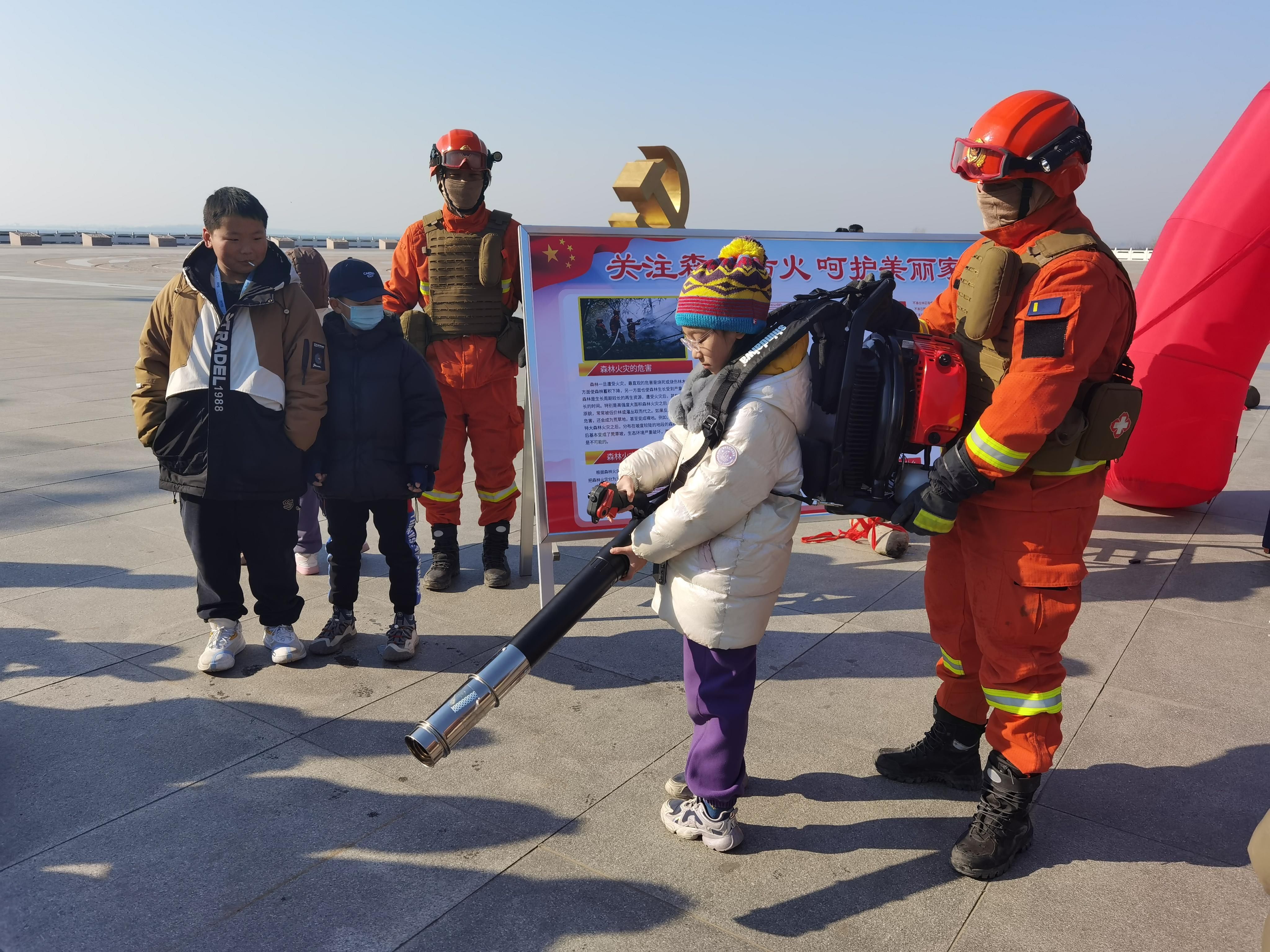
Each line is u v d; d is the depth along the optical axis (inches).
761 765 115.4
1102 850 99.0
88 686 130.6
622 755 116.3
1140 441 219.3
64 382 386.3
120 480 238.7
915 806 107.0
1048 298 82.9
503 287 171.0
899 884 93.0
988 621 94.3
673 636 154.0
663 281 158.1
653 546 89.4
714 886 92.0
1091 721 126.8
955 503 88.7
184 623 152.6
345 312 134.0
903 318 92.9
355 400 132.3
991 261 86.6
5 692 128.0
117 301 780.0
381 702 128.5
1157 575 184.9
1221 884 93.8
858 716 128.0
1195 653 149.2
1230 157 205.9
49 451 267.4
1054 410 82.5
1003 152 86.0
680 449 97.4
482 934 84.4
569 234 153.3
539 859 95.4
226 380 125.0
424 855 95.6
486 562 178.4
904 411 87.0
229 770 110.4
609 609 166.4
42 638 145.3
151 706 125.5
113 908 86.5
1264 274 201.5
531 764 113.7
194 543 132.9
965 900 90.8
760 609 91.2
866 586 179.6
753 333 86.6
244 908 87.0
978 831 95.1
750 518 89.4
